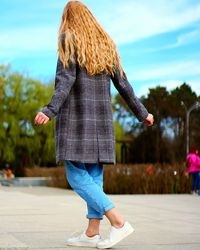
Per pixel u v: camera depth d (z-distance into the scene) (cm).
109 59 423
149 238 498
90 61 414
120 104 6725
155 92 6856
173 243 466
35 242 459
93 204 410
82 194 411
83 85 414
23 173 4475
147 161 6388
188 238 503
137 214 798
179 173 1847
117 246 439
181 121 6731
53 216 726
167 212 841
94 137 413
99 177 425
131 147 6375
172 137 6662
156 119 6581
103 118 419
